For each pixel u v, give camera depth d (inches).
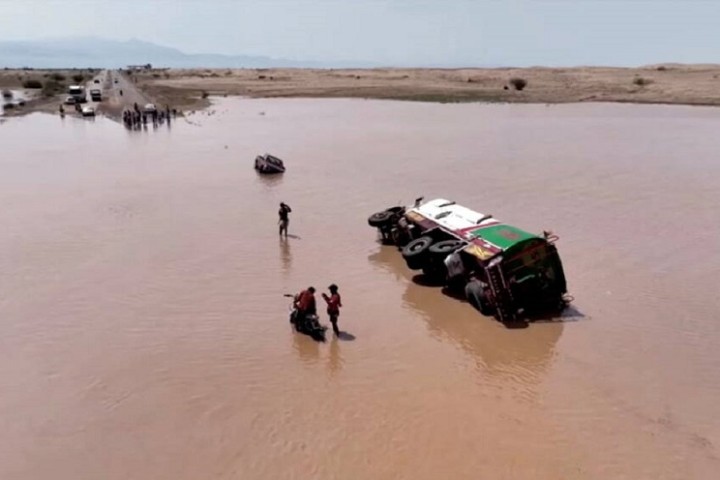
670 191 1295.5
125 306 721.0
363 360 604.4
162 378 566.9
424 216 888.3
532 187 1328.7
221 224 1055.6
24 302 731.4
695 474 447.5
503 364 600.7
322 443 477.4
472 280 732.7
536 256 702.5
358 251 925.8
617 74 4675.2
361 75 5477.4
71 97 3272.6
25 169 1534.2
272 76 5659.5
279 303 732.7
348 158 1701.5
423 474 442.9
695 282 797.2
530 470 448.5
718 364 600.1
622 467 453.7
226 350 619.5
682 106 3147.1
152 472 445.1
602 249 922.1
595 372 585.6
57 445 474.0
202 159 1685.5
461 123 2503.7
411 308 728.3
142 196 1250.6
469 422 504.7
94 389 548.7
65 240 964.0
